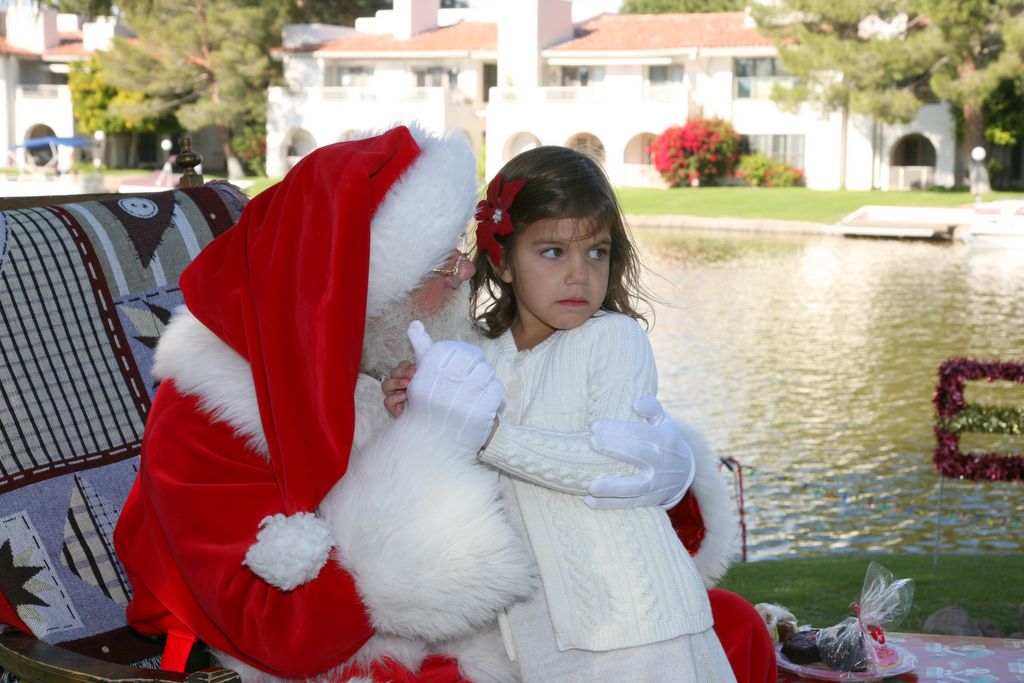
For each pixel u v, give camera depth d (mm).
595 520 1975
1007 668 2662
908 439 8758
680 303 15992
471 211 1923
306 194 1834
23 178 35750
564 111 33969
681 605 1956
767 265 20188
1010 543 6160
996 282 18094
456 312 2078
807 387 10781
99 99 40031
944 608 4184
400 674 1875
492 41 36188
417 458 1764
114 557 2119
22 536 2018
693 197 30156
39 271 2207
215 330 1847
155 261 2389
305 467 1747
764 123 32656
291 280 1798
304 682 1864
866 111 27609
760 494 7281
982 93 26938
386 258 1824
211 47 37750
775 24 29719
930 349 12672
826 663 2666
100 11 37750
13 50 41062
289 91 36906
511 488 2062
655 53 32906
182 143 2998
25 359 2123
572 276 2035
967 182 31031
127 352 2264
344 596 1732
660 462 1950
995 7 26766
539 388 2078
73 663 1781
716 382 11023
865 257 21438
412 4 37188
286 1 38938
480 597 1740
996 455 5734
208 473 1818
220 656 1911
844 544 6227
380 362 1954
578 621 1940
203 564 1753
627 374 2033
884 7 27469
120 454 2191
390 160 1882
